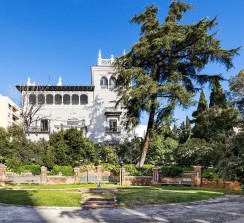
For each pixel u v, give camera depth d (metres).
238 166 22.38
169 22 36.53
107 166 36.72
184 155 35.84
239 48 36.00
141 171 35.16
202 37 35.09
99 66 56.16
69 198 18.95
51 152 39.94
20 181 32.16
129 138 54.66
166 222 13.64
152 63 39.00
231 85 38.00
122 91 36.69
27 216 14.62
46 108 54.78
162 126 37.41
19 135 43.53
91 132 54.78
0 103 65.56
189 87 38.81
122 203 18.36
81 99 55.66
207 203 19.36
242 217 14.80
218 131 41.69
